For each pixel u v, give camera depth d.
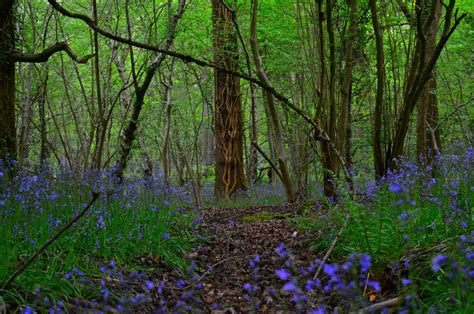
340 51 11.99
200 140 26.31
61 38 16.27
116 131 22.80
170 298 4.67
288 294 4.75
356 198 6.55
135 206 7.10
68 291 4.07
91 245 5.39
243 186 17.70
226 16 14.50
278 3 12.77
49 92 17.62
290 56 15.18
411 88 9.94
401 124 10.04
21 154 12.45
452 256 3.32
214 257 6.79
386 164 10.65
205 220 10.32
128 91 17.66
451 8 8.45
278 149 11.80
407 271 4.20
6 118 8.35
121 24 15.48
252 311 2.97
